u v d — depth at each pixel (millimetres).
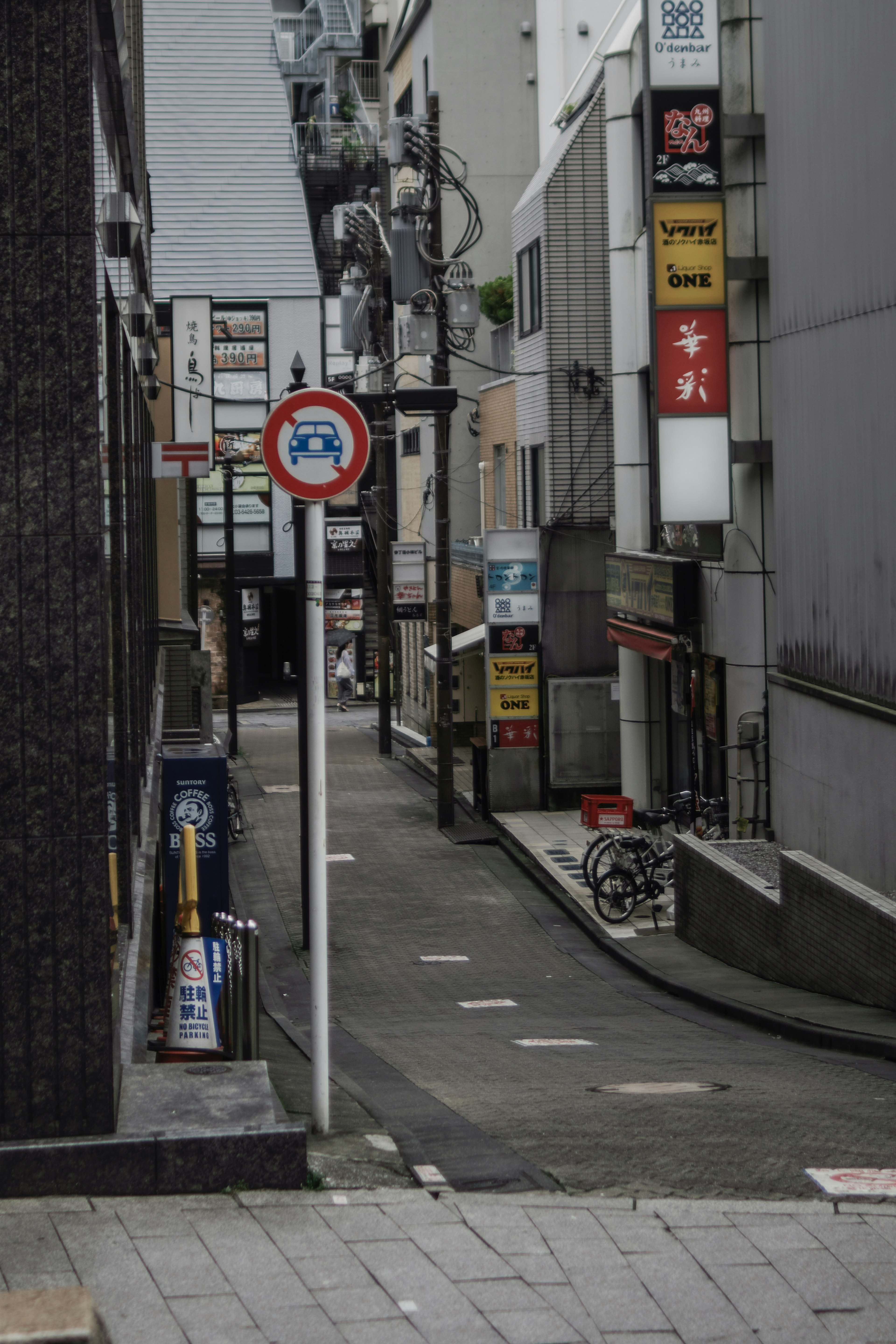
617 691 34250
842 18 18953
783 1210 6914
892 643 18031
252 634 64688
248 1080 7758
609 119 30641
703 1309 5789
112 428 11680
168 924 17297
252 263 61469
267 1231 6430
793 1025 14633
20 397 7023
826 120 19688
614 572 31281
